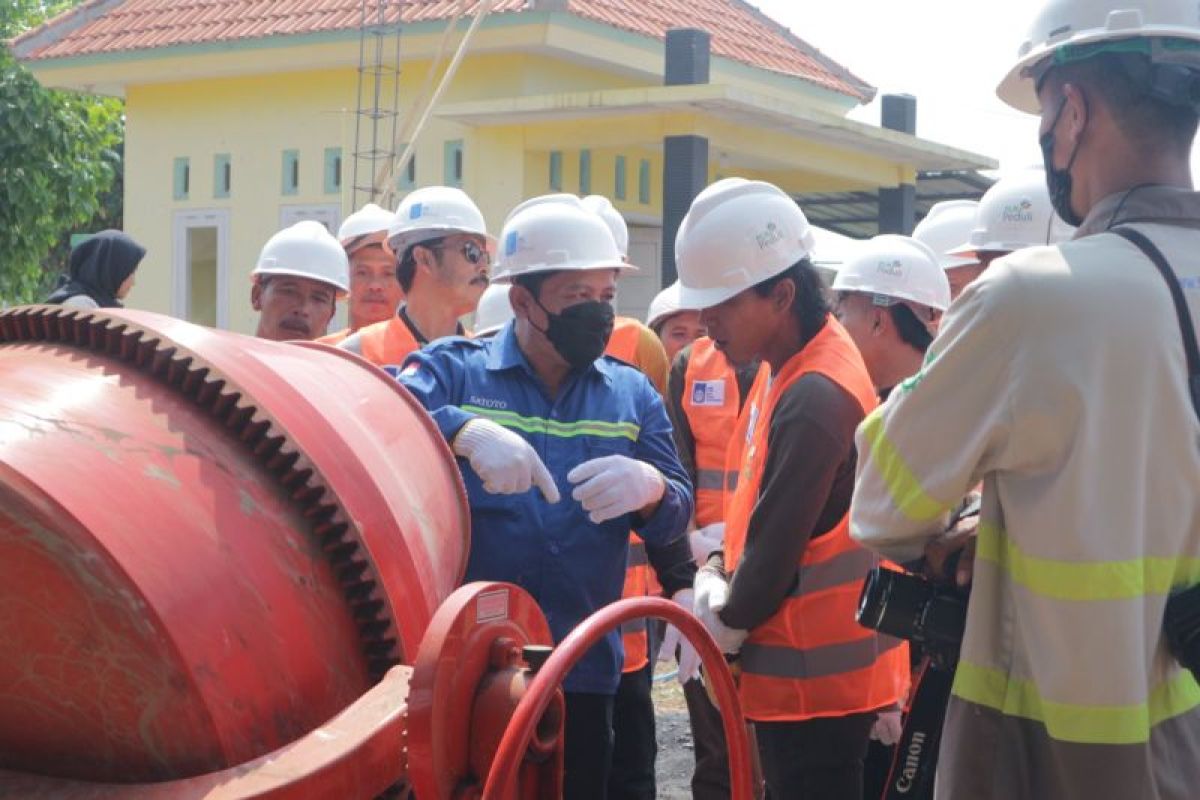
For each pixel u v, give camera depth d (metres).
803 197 19.14
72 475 2.04
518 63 14.93
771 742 3.60
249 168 16.95
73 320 2.32
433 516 2.61
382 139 15.85
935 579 2.58
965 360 2.35
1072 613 2.28
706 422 5.47
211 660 2.04
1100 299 2.28
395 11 15.26
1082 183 2.47
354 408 2.62
